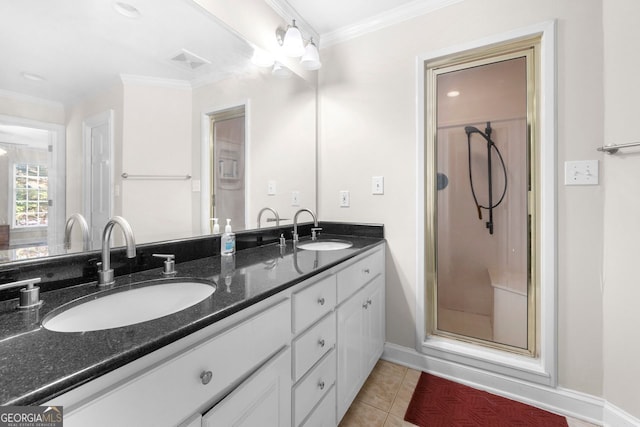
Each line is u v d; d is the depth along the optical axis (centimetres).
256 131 169
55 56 91
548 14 143
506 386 155
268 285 88
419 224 180
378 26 192
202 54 137
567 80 138
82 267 91
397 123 187
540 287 153
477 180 172
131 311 89
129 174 112
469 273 176
